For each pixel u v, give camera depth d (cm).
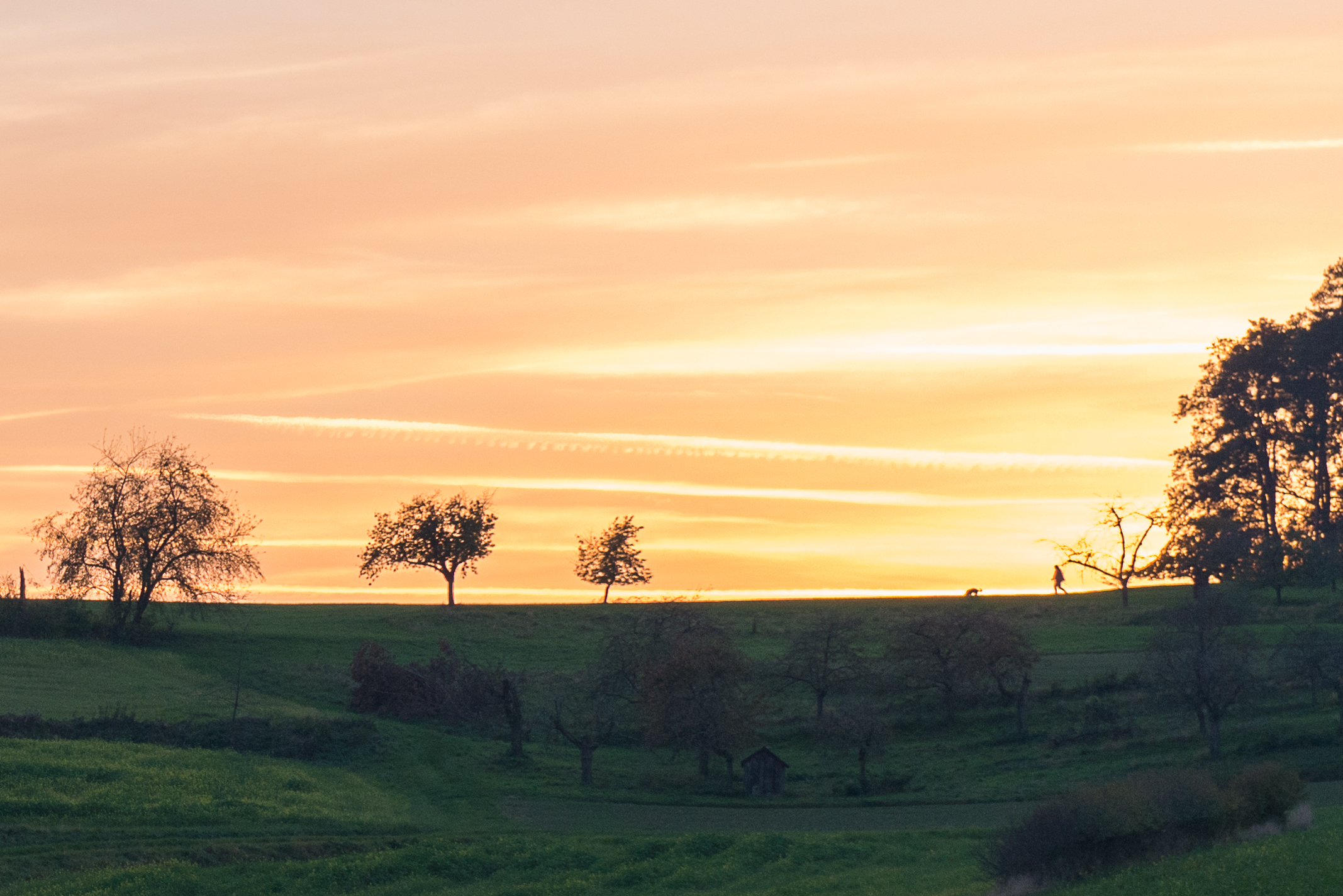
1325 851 3131
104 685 8381
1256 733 6638
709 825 5897
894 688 8750
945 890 3750
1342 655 6806
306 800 5712
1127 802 3416
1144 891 2980
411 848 4862
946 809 6106
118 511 10506
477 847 4925
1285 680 7531
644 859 4778
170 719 7356
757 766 6881
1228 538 11762
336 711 8506
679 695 7288
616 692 8200
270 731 7275
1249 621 9800
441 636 11412
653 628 8581
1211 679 6594
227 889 4372
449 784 6706
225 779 5906
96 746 6378
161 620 11025
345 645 10638
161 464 10800
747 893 4091
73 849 4634
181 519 10581
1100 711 7694
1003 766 6981
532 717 8431
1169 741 6888
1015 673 8762
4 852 4556
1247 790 3756
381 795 6231
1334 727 6525
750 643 11144
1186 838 3459
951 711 8150
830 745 7575
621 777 7288
